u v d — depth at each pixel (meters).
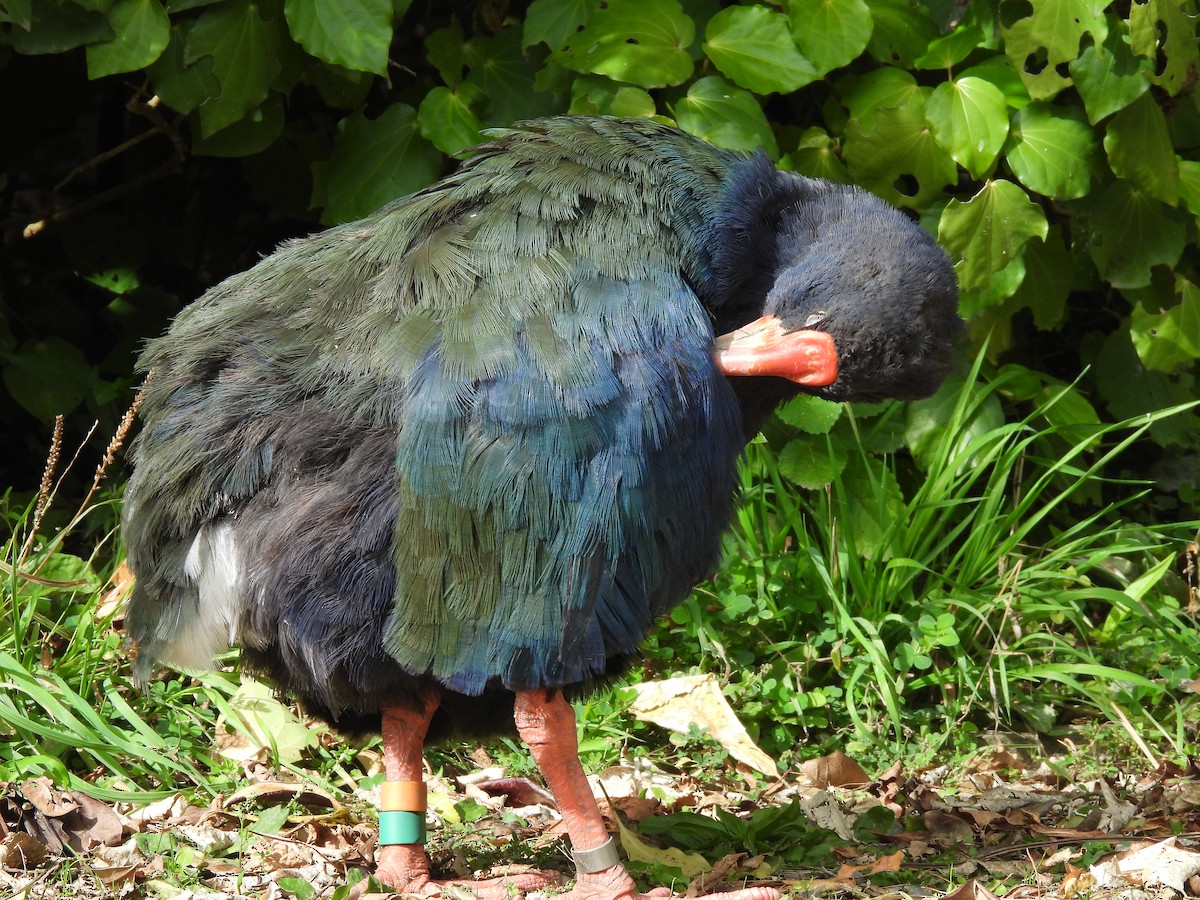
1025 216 8.42
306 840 6.33
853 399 5.52
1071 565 8.94
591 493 4.92
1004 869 6.04
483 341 4.97
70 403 8.98
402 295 5.20
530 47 8.63
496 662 5.02
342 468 5.07
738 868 6.08
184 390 5.37
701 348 5.11
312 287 5.43
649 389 4.96
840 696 7.81
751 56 8.23
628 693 7.55
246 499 5.20
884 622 7.95
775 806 6.62
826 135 8.80
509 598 4.98
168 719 7.21
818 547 8.45
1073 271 9.09
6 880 5.77
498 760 7.31
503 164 5.52
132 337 9.64
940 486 8.40
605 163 5.47
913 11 8.69
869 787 7.07
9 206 10.59
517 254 5.16
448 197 5.46
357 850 6.22
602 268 5.13
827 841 6.36
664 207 5.41
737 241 5.52
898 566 8.12
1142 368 9.41
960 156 8.34
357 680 5.24
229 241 10.47
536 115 8.57
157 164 10.32
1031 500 8.46
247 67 8.12
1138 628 8.63
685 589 5.33
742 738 7.30
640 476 4.95
